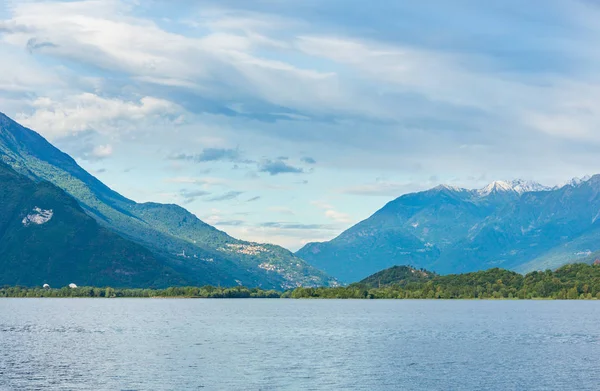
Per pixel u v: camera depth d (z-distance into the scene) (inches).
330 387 4845.0
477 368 5723.4
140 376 5241.1
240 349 7012.8
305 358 6289.4
